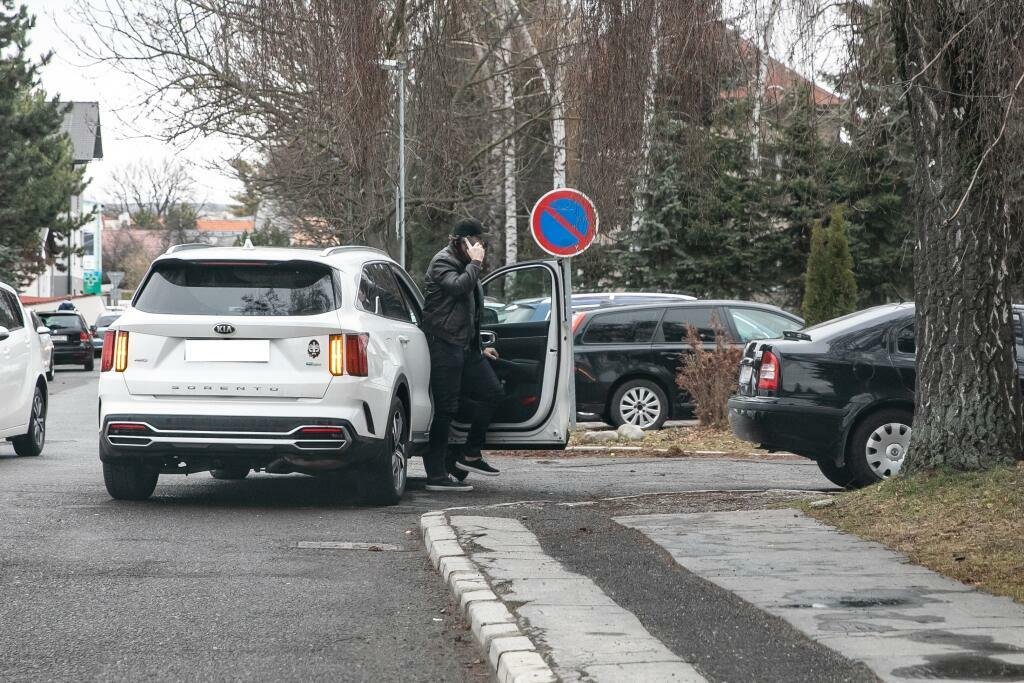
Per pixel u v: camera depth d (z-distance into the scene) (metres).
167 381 11.95
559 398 14.29
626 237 49.28
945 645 6.65
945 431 11.21
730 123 16.22
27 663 6.71
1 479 14.96
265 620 7.75
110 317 65.69
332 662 6.82
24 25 48.94
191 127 36.00
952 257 11.13
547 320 14.32
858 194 47.09
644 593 8.03
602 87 18.08
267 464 12.47
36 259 60.91
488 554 9.40
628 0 15.41
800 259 50.06
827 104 12.70
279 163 38.53
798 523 10.81
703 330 22.97
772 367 13.91
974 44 9.35
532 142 43.44
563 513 11.64
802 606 7.63
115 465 12.68
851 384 13.75
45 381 18.86
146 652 6.96
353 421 11.98
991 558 8.95
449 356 13.88
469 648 7.15
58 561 9.52
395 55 32.44
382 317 12.86
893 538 9.95
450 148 36.94
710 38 13.03
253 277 12.20
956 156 10.91
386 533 11.12
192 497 13.40
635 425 21.95
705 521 11.02
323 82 28.27
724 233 49.38
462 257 13.98
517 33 36.62
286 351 11.93
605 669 6.15
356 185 36.69
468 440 14.47
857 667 6.24
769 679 6.08
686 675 6.05
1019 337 14.07
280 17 29.39
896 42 10.99
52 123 49.44
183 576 9.04
